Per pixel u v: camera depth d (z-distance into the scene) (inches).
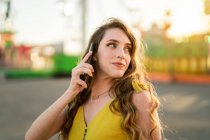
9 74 1203.2
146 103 70.1
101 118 69.6
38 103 489.7
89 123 70.6
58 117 77.7
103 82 75.2
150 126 69.6
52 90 709.9
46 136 75.8
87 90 76.2
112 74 73.0
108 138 68.0
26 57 1217.4
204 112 406.9
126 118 67.9
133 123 68.6
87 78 76.2
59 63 1269.7
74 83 73.5
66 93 74.4
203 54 1003.9
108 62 73.9
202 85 912.3
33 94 624.4
